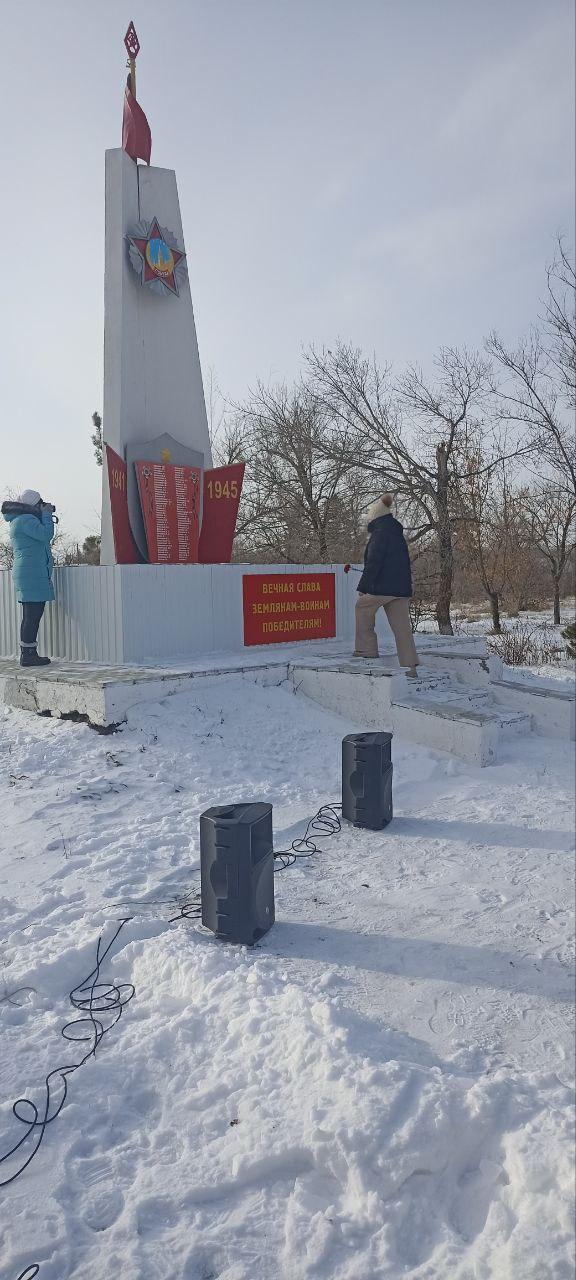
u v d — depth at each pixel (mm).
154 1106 2750
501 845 5305
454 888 4629
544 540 26047
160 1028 3125
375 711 8148
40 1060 2969
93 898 4430
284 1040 2928
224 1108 2674
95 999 3420
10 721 7914
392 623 8805
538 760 7457
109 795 6168
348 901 4465
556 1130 2404
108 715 7316
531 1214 2145
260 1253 2154
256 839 3910
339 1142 2381
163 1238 2209
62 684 7680
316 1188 2373
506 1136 2420
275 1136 2484
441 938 3986
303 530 24250
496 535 24281
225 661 8961
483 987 3502
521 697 8812
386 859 5102
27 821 5664
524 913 4273
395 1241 2156
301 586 10625
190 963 3504
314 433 23656
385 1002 3365
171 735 7270
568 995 3432
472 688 9062
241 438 26844
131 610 8836
